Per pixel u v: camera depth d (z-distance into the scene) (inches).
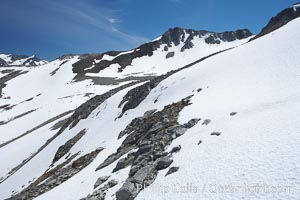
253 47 1785.2
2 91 6309.1
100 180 989.8
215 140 809.5
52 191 1182.3
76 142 2082.9
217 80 1496.1
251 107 966.4
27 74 7406.5
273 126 750.5
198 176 673.0
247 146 703.7
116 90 2859.3
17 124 4040.4
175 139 975.6
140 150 1008.2
